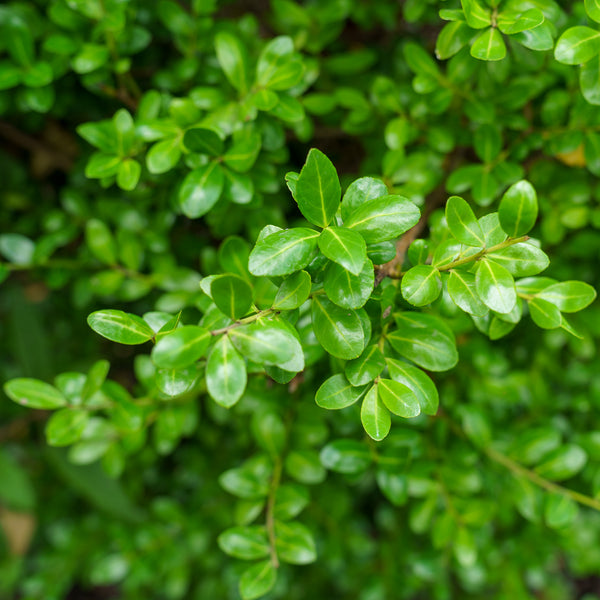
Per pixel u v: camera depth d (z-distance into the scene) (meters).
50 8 0.46
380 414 0.37
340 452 0.44
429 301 0.36
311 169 0.35
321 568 0.69
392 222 0.36
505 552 0.58
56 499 0.76
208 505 0.62
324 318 0.37
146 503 0.73
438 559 0.53
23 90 0.47
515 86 0.45
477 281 0.36
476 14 0.40
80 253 0.52
